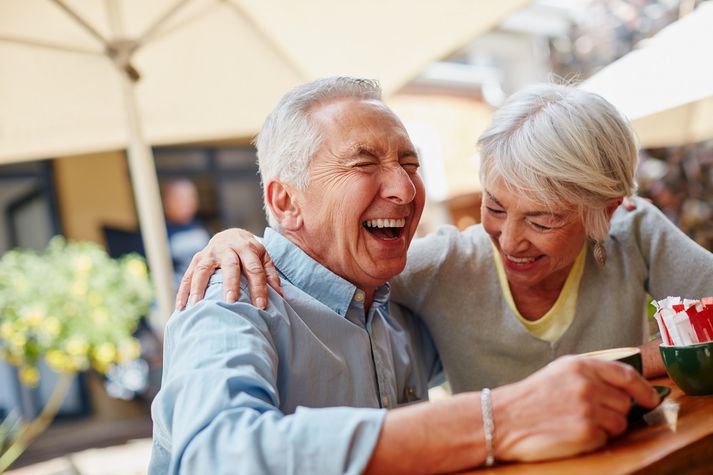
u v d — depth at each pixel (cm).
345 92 136
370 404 133
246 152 768
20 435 361
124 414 672
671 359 118
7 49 250
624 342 163
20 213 686
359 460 85
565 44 639
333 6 248
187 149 736
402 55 258
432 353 176
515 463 90
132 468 437
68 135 267
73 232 702
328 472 85
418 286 164
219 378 97
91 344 353
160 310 239
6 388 645
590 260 165
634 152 147
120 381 665
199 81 274
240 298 118
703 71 215
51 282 347
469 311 164
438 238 171
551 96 144
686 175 489
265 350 109
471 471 89
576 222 146
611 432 90
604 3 593
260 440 88
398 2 239
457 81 722
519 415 89
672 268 163
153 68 269
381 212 130
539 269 151
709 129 315
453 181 613
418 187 139
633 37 573
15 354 348
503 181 142
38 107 261
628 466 81
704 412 104
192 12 258
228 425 91
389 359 144
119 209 718
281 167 133
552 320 162
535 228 144
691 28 229
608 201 145
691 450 87
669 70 226
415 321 172
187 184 733
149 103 273
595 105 142
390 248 133
